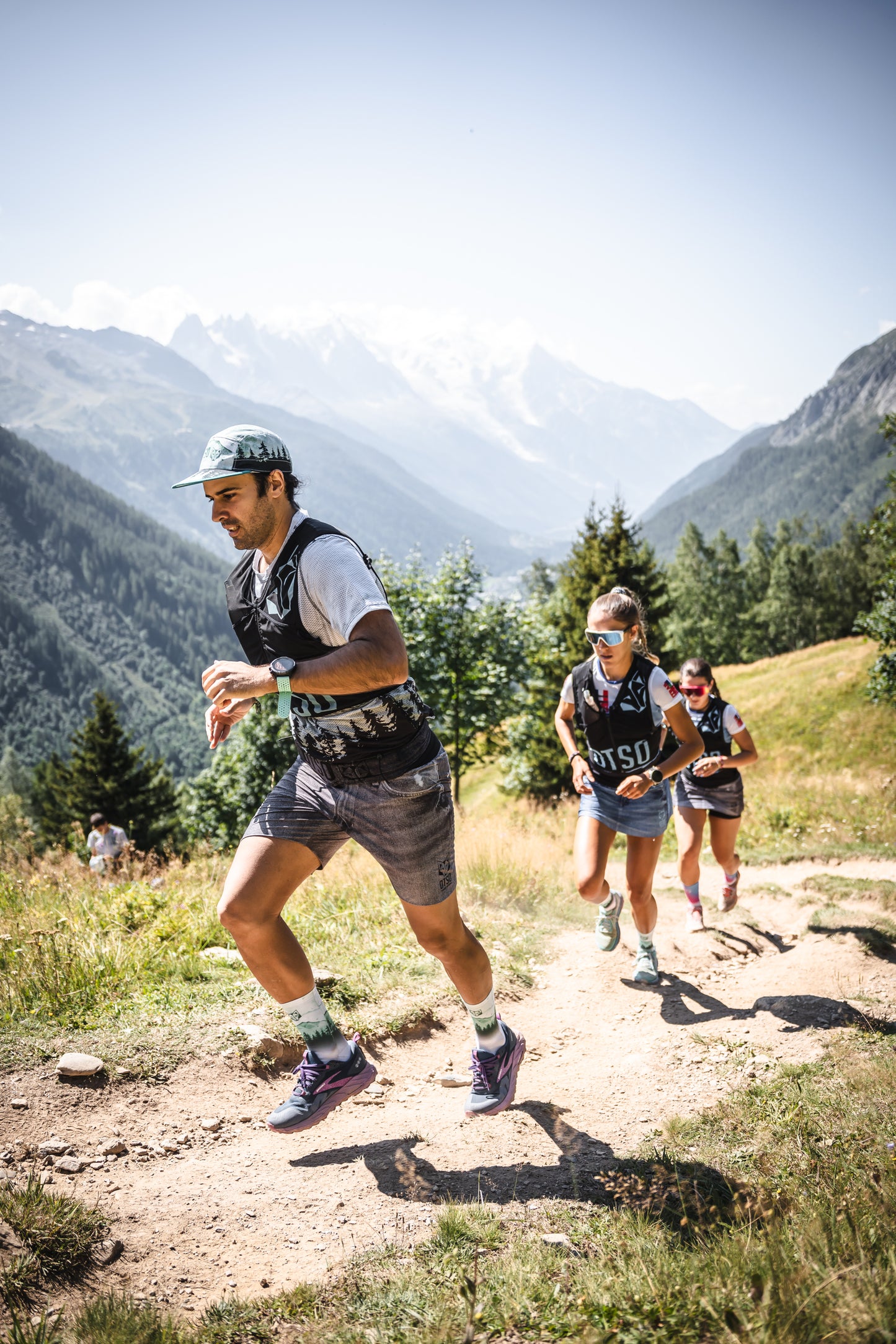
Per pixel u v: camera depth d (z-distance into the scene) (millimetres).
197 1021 3645
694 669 5836
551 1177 2846
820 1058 3711
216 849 8484
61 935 4527
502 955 5207
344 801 2488
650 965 4898
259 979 2596
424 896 2582
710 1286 2102
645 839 4406
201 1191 2664
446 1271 2277
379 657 2148
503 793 32812
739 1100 3336
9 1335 1932
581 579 28953
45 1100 3004
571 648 27422
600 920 4527
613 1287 2145
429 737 2531
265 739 30750
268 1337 2027
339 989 4199
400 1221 2566
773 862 8969
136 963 4285
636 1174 2824
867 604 78062
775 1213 2523
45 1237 2230
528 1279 2207
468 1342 1866
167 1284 2242
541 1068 3826
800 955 5414
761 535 95688
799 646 77750
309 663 2174
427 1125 3191
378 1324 2055
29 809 53031
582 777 4422
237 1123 3104
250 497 2307
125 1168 2736
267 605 2359
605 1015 4500
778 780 18078
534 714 27344
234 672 2203
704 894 7477
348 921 5594
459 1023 4160
